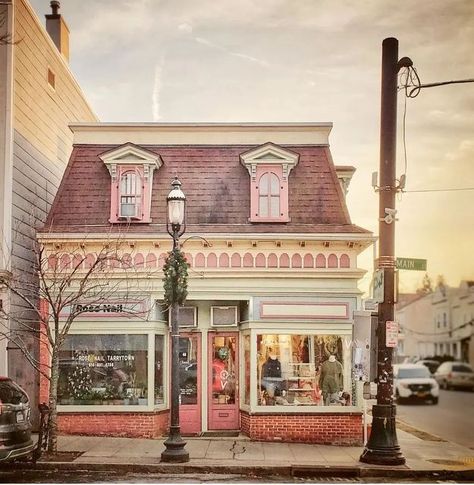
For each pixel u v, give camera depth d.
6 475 14.01
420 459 15.64
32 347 20.06
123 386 18.42
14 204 19.38
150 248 18.72
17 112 19.72
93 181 19.70
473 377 49.12
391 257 15.32
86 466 14.50
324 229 18.83
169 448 14.97
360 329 16.34
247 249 18.69
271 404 18.22
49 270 18.25
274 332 18.34
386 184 15.45
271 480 13.90
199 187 19.58
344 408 18.11
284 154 19.28
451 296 73.12
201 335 19.34
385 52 15.64
